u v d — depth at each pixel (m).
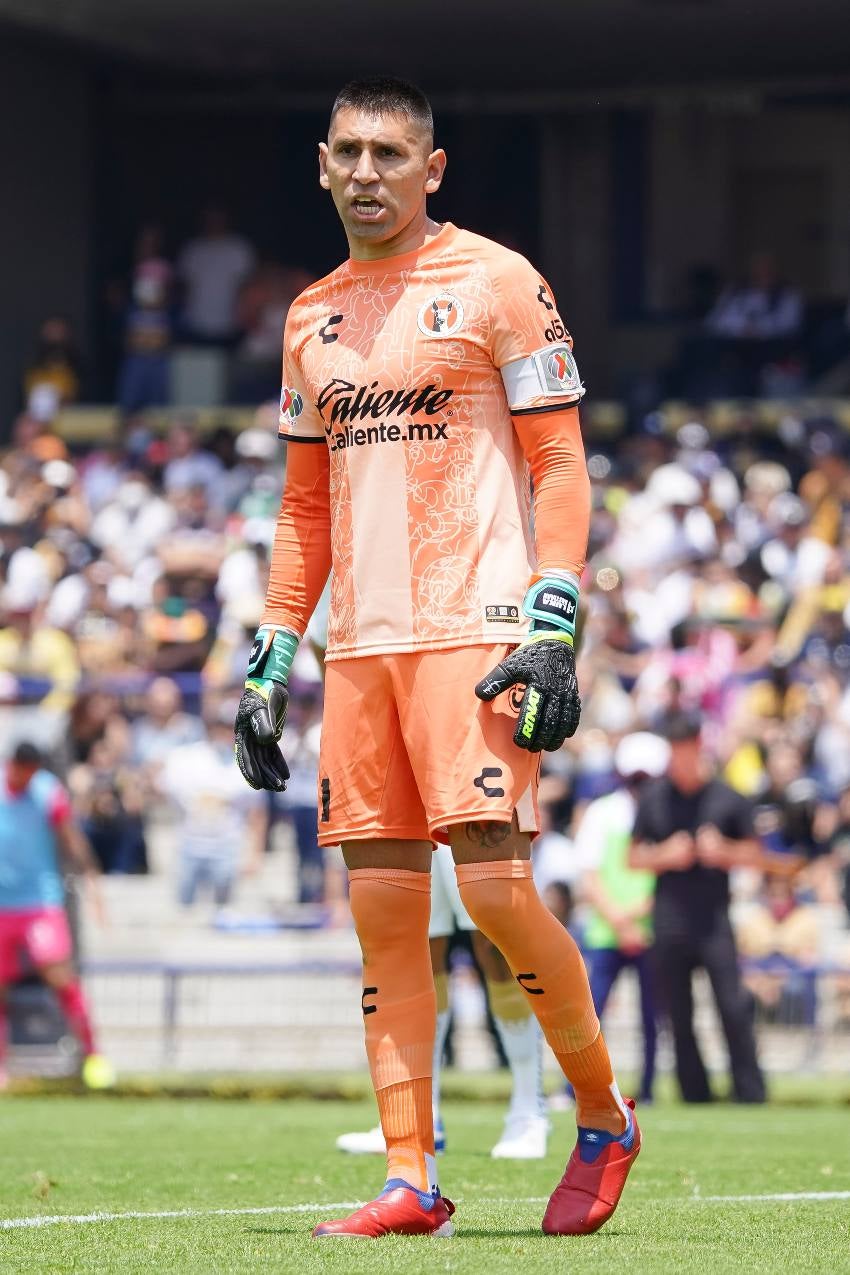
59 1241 15.52
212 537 68.81
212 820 56.25
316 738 55.03
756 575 61.91
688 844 38.81
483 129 97.69
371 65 93.88
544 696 15.37
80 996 42.41
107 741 59.59
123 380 86.25
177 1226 16.59
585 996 16.02
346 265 16.41
